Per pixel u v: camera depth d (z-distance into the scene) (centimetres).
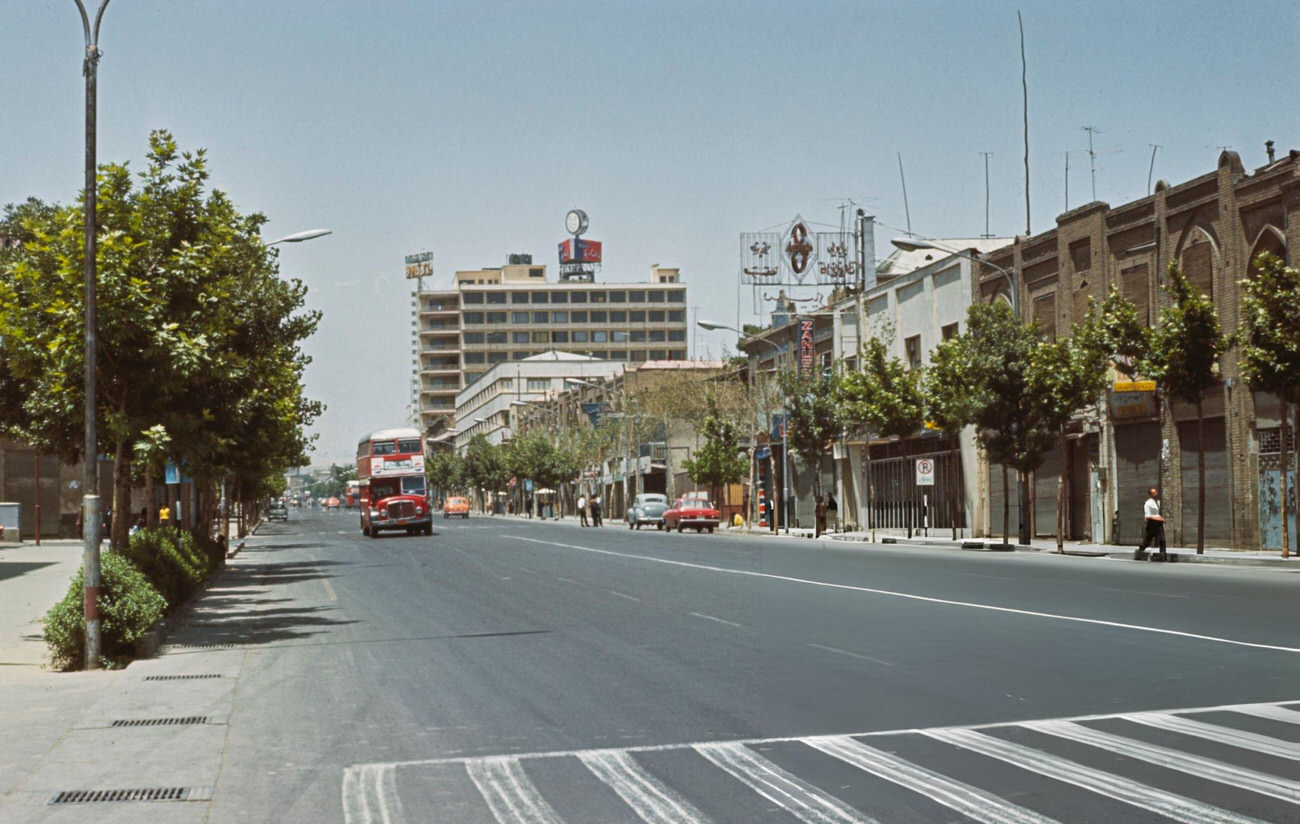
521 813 692
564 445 11719
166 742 923
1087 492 4309
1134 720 923
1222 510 3591
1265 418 3419
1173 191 3834
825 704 1028
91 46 1477
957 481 5241
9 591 2534
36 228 1817
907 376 5009
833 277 7650
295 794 749
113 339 1725
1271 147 3625
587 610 1977
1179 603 1889
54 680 1288
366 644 1591
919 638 1474
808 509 7081
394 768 820
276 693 1173
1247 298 3044
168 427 1881
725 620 1752
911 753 826
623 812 689
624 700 1079
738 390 7069
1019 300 4734
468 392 19812
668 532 6625
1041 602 1927
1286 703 988
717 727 940
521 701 1091
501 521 10481
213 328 1912
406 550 4631
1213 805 671
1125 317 3381
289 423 3912
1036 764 782
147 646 1484
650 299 19888
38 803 731
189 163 2022
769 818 666
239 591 2652
